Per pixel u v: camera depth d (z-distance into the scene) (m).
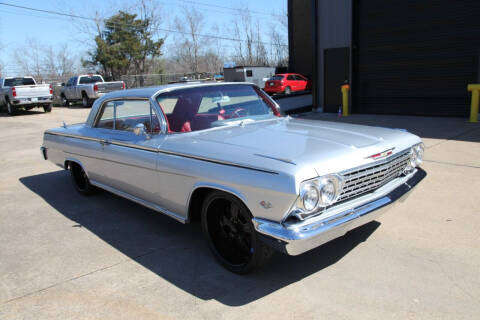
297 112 14.36
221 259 3.44
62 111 21.31
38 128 14.05
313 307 2.78
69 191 6.10
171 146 3.64
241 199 2.94
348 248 3.62
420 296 2.82
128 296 3.06
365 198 3.08
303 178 2.62
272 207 2.73
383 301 2.79
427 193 4.91
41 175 7.22
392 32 11.64
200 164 3.28
